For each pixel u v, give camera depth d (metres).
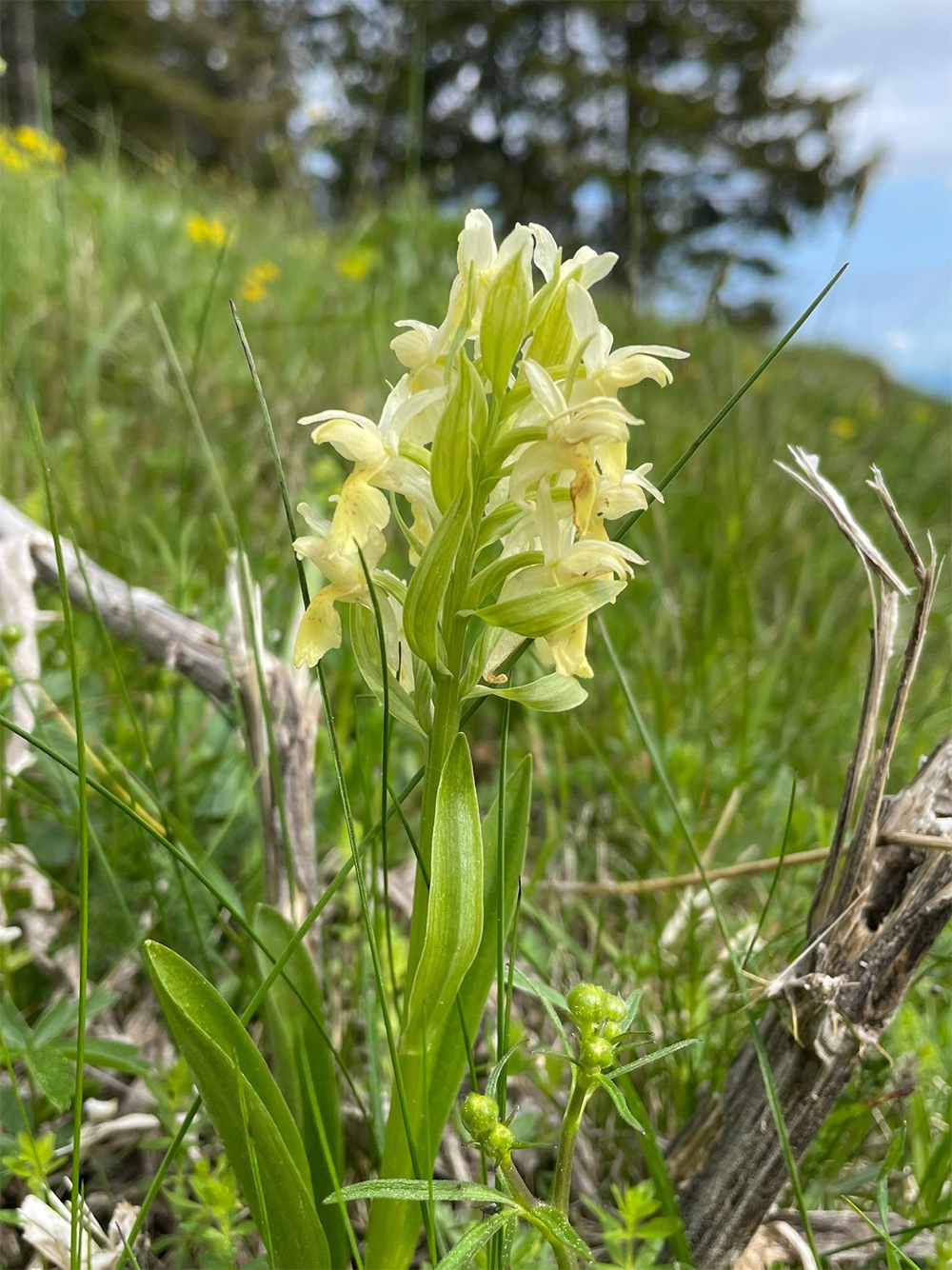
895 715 0.18
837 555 0.55
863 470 0.74
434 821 0.16
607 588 0.16
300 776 0.24
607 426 0.15
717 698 0.40
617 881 0.33
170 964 0.15
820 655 0.44
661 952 0.27
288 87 3.02
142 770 0.30
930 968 0.23
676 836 0.31
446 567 0.15
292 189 1.25
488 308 0.15
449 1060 0.18
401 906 0.27
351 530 0.17
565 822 0.33
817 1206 0.22
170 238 0.83
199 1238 0.19
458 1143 0.23
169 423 0.52
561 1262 0.15
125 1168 0.23
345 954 0.27
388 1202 0.17
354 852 0.16
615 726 0.38
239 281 0.76
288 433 0.49
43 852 0.28
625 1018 0.16
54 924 0.27
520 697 0.17
